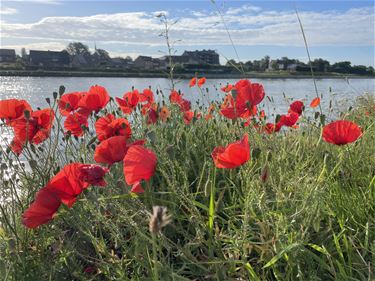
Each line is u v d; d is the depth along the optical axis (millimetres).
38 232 1992
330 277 1674
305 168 2428
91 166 1602
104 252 1744
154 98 3566
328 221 1975
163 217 896
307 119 2957
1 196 2322
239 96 2393
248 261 1762
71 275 1849
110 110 3314
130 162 1577
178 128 2934
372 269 1680
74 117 2549
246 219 1625
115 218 1989
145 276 1833
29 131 2236
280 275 1609
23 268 1768
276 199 1867
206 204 2064
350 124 2047
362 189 2287
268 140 2543
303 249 1632
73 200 1630
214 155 1751
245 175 1929
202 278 1763
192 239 1925
